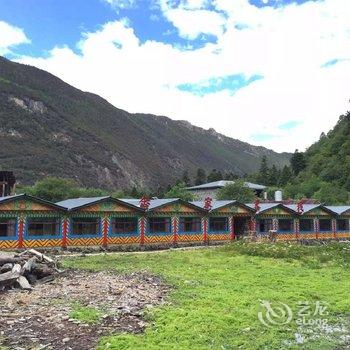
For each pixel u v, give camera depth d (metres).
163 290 24.30
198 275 29.98
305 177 157.75
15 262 26.34
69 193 110.62
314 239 66.00
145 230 50.69
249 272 31.98
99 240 47.19
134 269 32.06
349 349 16.45
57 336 16.25
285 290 25.55
